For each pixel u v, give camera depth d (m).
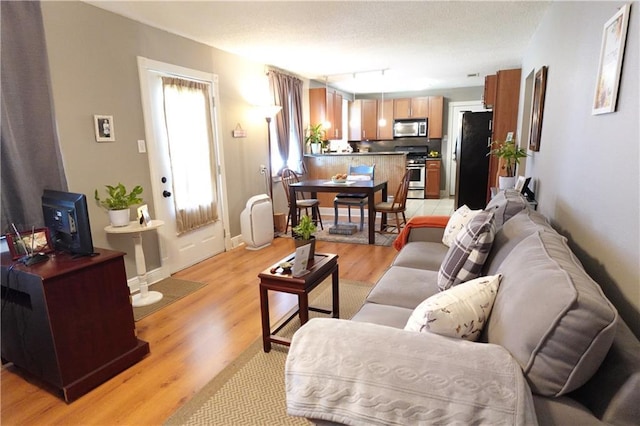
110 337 2.06
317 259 2.38
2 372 2.14
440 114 8.08
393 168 5.90
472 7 3.03
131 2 2.78
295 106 5.84
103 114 2.92
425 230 2.97
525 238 1.52
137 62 3.19
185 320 2.70
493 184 5.30
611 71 1.46
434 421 0.88
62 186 2.49
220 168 4.24
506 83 5.05
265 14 3.08
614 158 1.42
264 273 2.17
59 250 2.14
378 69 5.64
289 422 1.68
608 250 1.48
